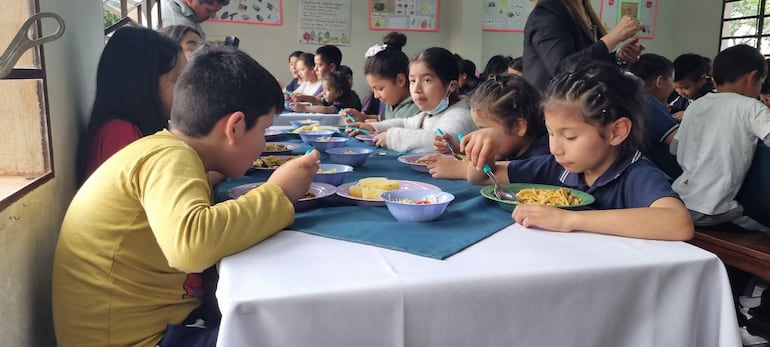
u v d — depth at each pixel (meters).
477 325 0.68
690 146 1.88
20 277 0.92
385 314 0.64
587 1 2.33
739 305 1.89
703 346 0.78
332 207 1.03
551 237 0.84
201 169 0.86
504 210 0.98
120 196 0.88
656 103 2.11
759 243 1.61
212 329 0.90
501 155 1.48
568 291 0.70
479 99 1.47
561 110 1.03
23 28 0.80
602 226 0.85
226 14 5.18
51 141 1.07
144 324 0.92
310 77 4.55
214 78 0.92
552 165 1.25
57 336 0.95
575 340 0.72
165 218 0.75
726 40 5.91
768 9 5.47
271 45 5.36
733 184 1.75
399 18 5.62
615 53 2.24
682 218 0.84
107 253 0.89
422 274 0.67
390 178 1.36
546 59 2.09
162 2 3.01
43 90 1.04
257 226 0.78
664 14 6.42
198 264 0.73
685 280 0.74
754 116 1.72
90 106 1.42
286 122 3.13
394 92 2.47
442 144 1.68
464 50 5.61
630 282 0.72
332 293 0.62
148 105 1.32
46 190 1.05
